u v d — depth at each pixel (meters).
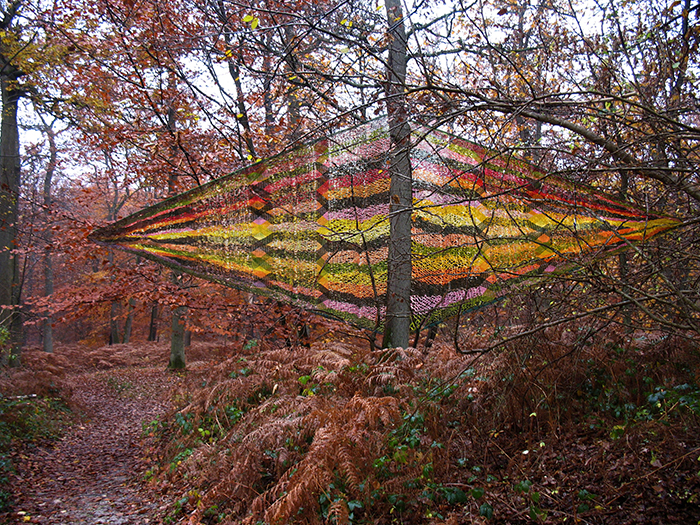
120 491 5.43
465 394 3.98
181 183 7.35
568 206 3.56
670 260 3.49
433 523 2.85
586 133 2.96
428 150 4.25
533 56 4.88
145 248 4.50
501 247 4.09
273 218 4.73
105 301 6.89
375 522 3.04
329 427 3.48
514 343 3.95
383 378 4.07
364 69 4.71
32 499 5.21
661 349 3.85
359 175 4.68
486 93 3.88
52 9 6.85
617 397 3.67
